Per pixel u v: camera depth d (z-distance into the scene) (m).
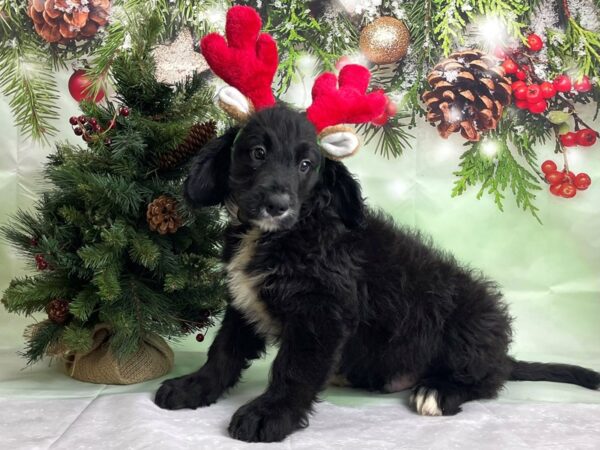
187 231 0.62
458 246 0.78
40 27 0.73
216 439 0.47
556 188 0.77
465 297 0.59
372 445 0.47
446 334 0.58
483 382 0.58
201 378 0.56
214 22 0.74
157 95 0.62
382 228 0.59
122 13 0.73
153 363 0.63
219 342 0.58
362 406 0.57
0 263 0.75
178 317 0.63
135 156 0.61
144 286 0.60
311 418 0.53
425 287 0.57
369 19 0.75
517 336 0.78
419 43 0.75
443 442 0.47
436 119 0.76
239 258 0.55
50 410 0.52
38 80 0.74
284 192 0.49
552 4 0.75
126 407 0.52
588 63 0.75
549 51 0.75
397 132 0.76
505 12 0.75
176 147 0.60
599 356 0.76
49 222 0.61
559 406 0.56
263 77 0.55
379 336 0.57
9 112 0.74
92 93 0.73
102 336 0.62
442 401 0.54
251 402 0.50
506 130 0.76
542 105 0.76
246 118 0.53
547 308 0.78
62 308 0.59
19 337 0.75
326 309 0.52
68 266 0.58
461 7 0.74
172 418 0.51
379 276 0.56
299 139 0.51
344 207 0.55
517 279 0.78
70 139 0.75
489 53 0.75
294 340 0.52
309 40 0.75
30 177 0.75
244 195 0.50
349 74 0.56
